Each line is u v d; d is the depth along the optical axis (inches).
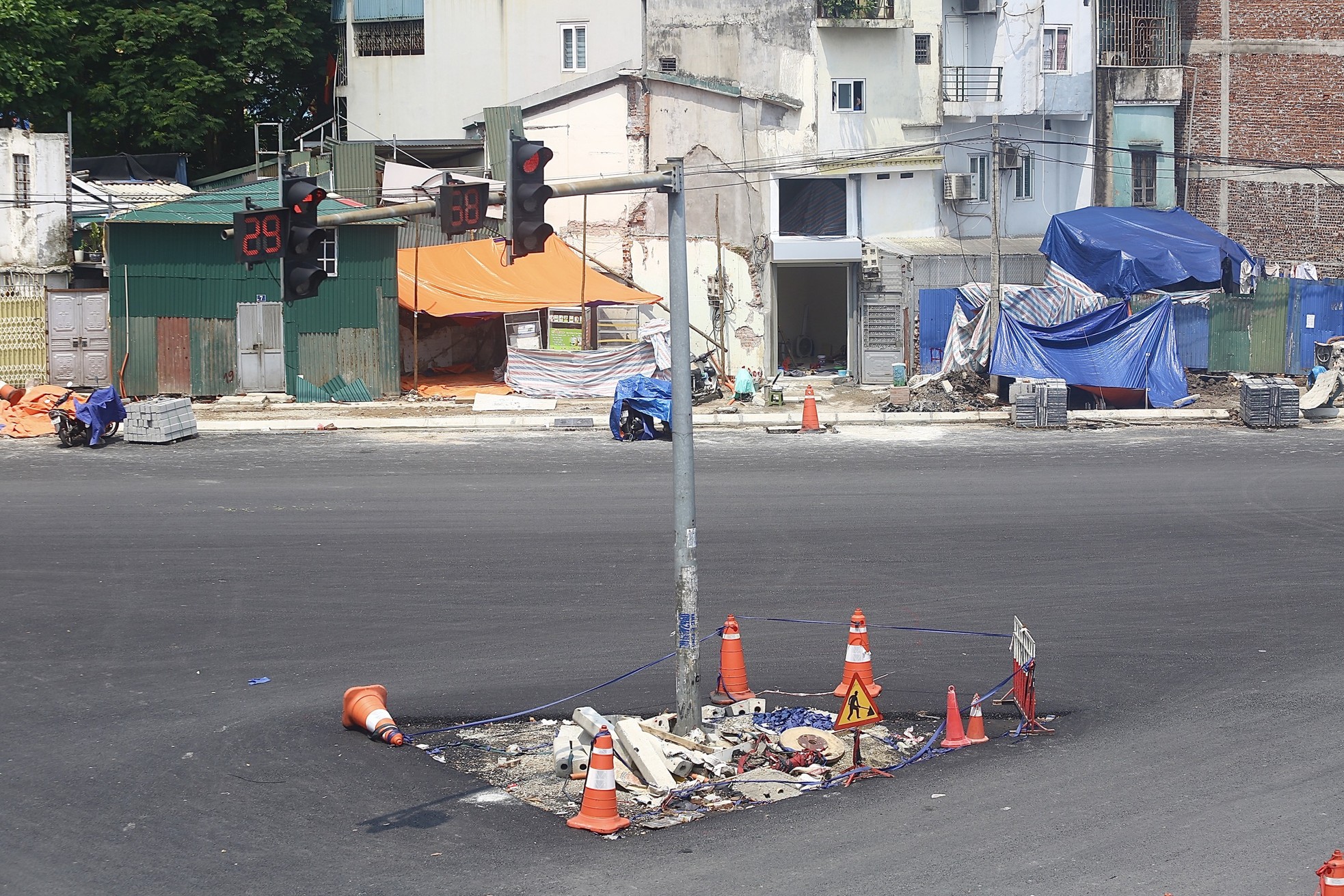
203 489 1083.3
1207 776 510.3
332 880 430.3
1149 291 1834.4
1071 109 2057.1
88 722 578.2
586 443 1353.3
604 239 1932.8
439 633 713.0
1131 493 1092.5
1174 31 2122.3
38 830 467.2
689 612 568.1
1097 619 741.9
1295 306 1834.4
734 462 1240.8
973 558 872.9
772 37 1946.4
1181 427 1487.5
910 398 1603.1
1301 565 858.1
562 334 1764.3
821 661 673.0
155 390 1619.1
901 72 1983.3
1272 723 570.9
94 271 1695.4
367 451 1289.4
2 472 1160.2
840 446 1341.0
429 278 1776.6
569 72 2142.0
